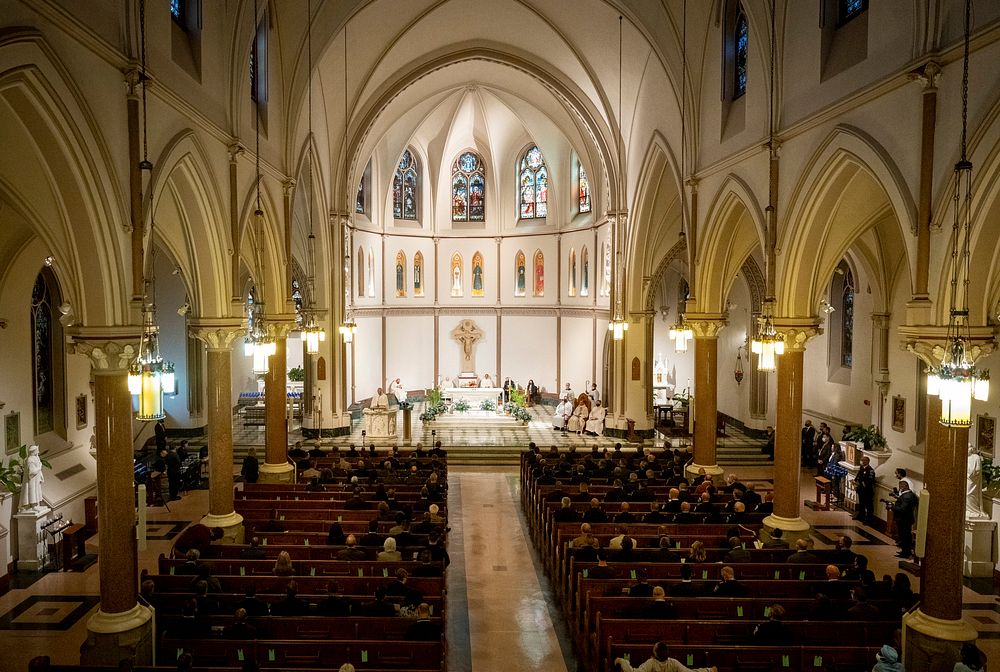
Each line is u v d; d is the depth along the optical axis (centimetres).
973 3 942
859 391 2256
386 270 3631
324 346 2836
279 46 1825
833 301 2438
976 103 941
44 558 1496
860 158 1195
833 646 917
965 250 959
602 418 2931
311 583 1148
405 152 3684
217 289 1454
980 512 1504
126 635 1044
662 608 999
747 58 1622
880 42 1147
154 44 1116
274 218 1827
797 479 1529
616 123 2672
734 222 1833
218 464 1511
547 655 1155
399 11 2325
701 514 1459
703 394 1988
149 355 935
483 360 3862
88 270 992
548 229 3647
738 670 894
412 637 941
